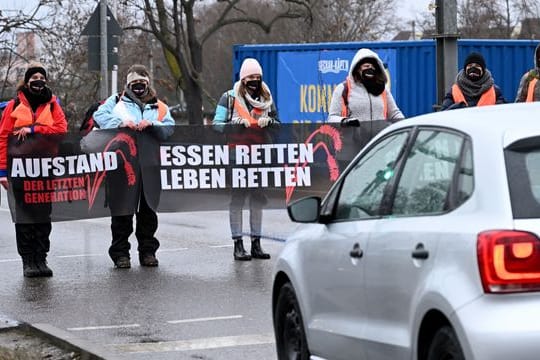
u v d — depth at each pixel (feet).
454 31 64.69
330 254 26.96
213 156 54.54
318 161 54.70
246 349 35.17
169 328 38.91
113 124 53.21
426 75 93.66
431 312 21.84
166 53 199.21
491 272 20.34
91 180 52.85
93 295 46.19
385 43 95.30
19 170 51.78
